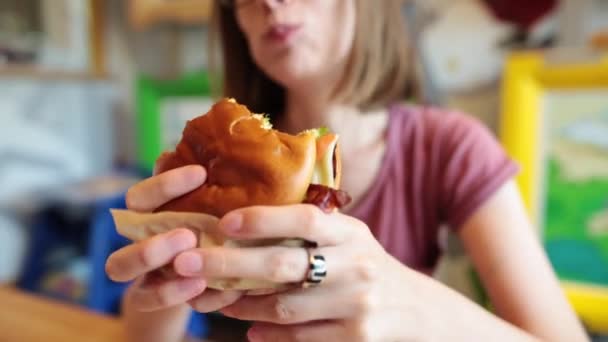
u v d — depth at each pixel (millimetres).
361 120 639
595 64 877
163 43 1426
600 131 902
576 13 907
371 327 312
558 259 967
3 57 1135
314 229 283
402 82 669
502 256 525
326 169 299
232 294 308
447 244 917
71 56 1317
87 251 1308
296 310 301
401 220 608
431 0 1067
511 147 953
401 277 351
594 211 925
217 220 288
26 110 1239
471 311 391
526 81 931
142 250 281
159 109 1392
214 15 722
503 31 1009
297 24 500
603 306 908
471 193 565
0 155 1182
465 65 1054
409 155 618
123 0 1481
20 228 1243
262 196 285
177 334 520
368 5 586
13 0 1155
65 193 1192
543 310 497
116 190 1202
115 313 1130
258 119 310
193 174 296
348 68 594
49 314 707
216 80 806
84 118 1407
